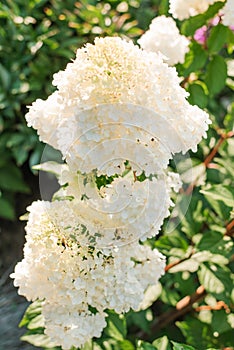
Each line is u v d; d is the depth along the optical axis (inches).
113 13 50.7
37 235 25.0
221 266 32.1
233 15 29.9
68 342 25.9
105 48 23.1
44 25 51.8
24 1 52.2
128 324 40.4
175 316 37.9
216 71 34.6
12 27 51.3
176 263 32.8
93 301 25.5
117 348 31.3
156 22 31.4
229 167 34.9
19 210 57.0
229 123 35.0
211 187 30.2
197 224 35.3
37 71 51.8
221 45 33.5
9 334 45.3
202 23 32.9
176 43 30.9
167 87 23.8
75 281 24.7
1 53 52.0
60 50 50.9
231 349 34.4
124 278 25.0
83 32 50.6
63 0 53.0
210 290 31.5
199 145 38.5
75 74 23.1
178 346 24.1
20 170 56.6
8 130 54.2
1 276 52.2
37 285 25.5
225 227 33.8
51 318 25.8
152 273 26.4
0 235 55.8
